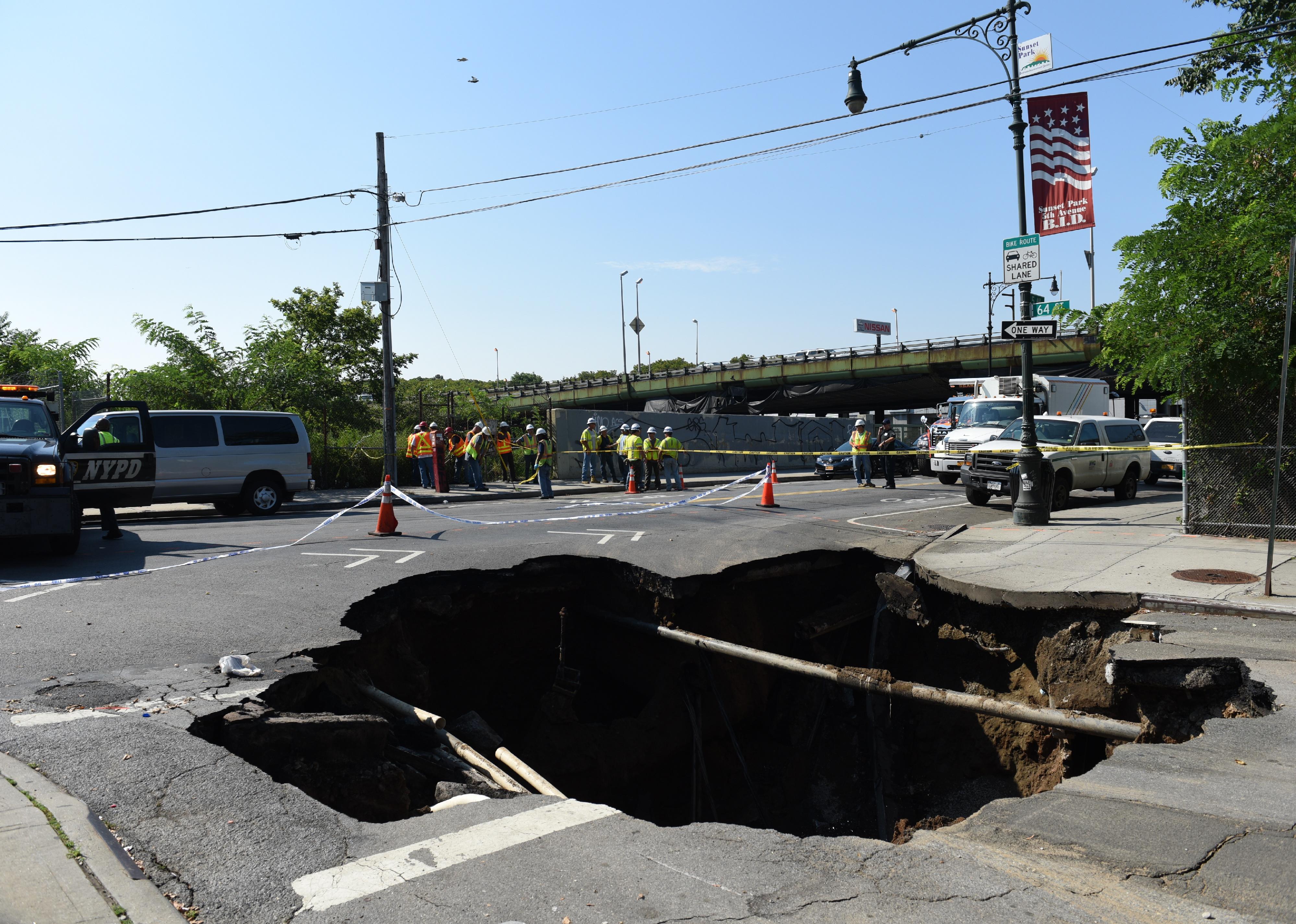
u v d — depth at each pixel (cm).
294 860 342
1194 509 1134
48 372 2341
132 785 408
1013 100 1239
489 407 3397
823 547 1132
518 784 562
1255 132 1036
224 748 488
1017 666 864
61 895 305
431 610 955
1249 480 1088
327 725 526
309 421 2625
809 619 1034
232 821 376
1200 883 319
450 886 322
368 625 838
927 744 978
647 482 2439
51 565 1029
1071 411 2512
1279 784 409
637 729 1009
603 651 1126
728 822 1061
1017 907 303
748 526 1352
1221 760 442
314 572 962
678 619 1007
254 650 659
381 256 2195
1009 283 1277
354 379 3588
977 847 353
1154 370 1123
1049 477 1312
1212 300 1062
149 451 1291
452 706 1035
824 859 344
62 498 1012
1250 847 345
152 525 1534
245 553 1113
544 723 1013
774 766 1086
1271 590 752
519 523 1466
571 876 330
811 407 6556
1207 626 682
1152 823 369
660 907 304
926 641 1012
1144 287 1109
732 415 3488
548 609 1091
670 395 6266
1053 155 1207
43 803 381
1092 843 353
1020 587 839
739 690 1069
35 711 512
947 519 1450
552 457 2931
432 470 2452
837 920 295
